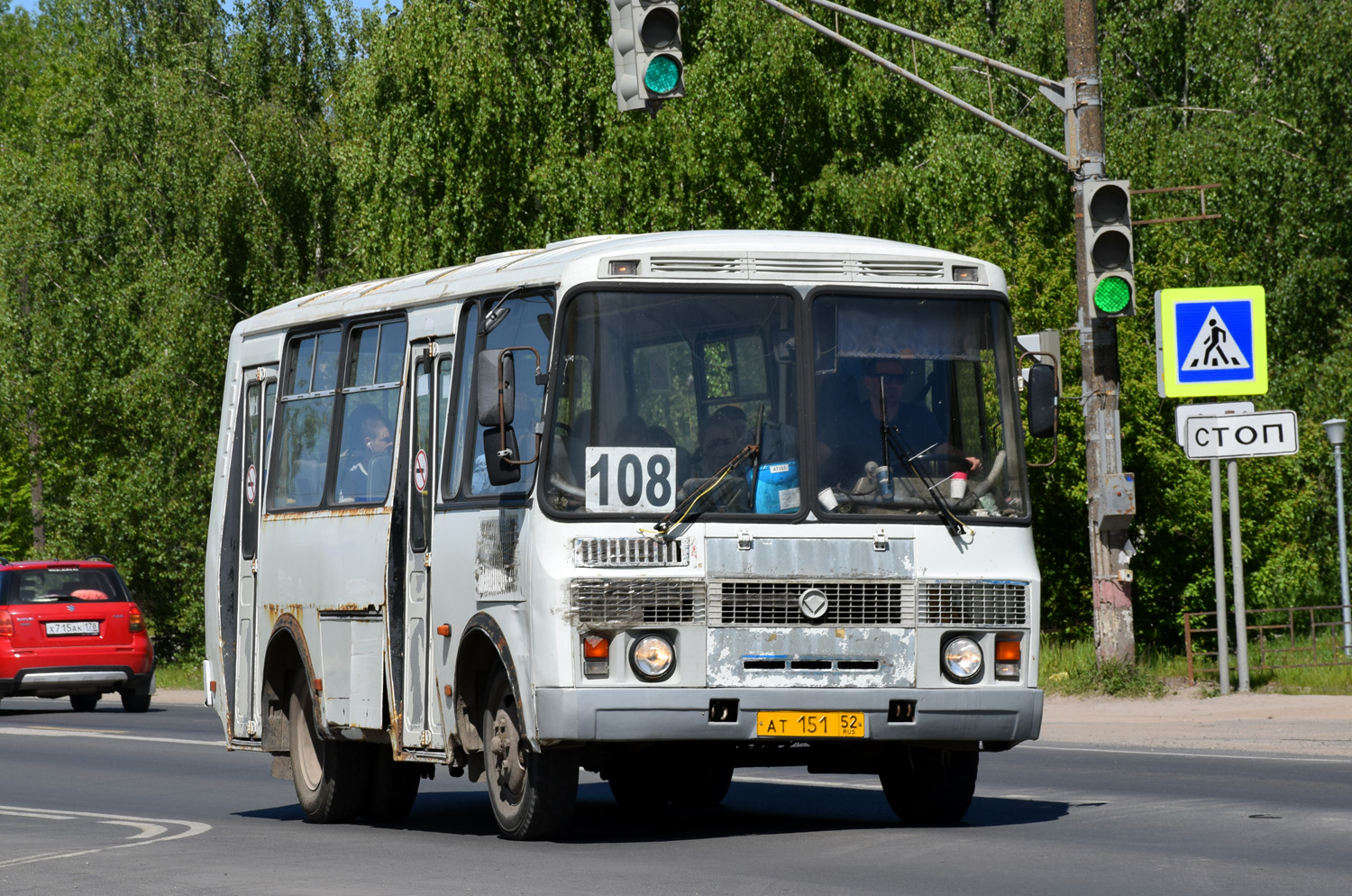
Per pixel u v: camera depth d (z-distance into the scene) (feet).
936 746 95.30
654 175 305.32
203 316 411.95
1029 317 250.78
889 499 93.86
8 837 108.99
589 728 89.56
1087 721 175.63
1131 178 332.60
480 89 309.01
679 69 135.33
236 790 145.07
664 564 90.94
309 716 119.65
